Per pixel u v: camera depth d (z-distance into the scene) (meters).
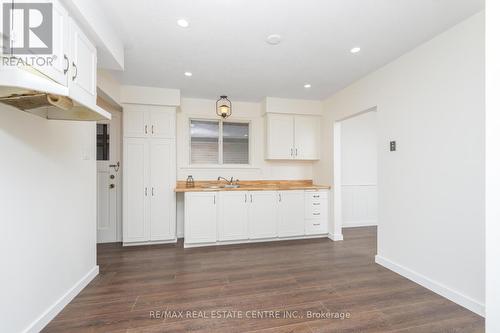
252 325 1.65
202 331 1.59
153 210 3.46
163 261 2.85
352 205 4.64
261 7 1.72
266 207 3.66
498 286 1.01
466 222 1.88
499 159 1.01
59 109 1.69
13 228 1.41
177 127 3.94
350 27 1.98
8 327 1.36
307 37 2.13
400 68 2.49
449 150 2.01
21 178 1.47
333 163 3.80
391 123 2.61
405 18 1.86
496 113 1.02
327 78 3.10
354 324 1.67
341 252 3.19
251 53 2.42
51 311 1.70
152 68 2.78
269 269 2.62
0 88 1.16
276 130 4.00
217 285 2.24
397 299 2.00
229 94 3.78
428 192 2.19
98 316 1.75
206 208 3.43
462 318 1.75
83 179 2.20
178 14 1.80
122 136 3.48
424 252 2.23
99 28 1.71
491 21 1.03
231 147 4.25
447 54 2.02
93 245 2.39
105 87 2.81
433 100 2.14
